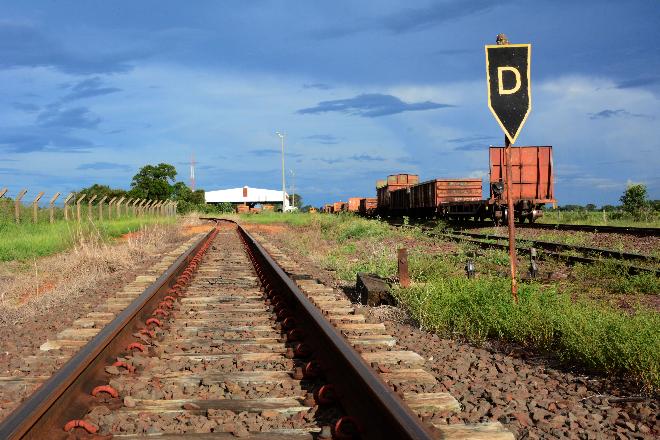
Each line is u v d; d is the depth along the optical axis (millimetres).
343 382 4371
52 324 7512
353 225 26750
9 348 6316
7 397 4562
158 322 7102
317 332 5836
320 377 4992
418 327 7375
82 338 6555
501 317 6742
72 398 4102
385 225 27281
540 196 28938
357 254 17422
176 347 6148
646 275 10086
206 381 4891
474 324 6910
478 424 3709
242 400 4363
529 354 5922
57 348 6102
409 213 45094
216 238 26797
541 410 4176
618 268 11219
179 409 4234
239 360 5645
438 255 13875
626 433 3852
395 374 4848
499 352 6098
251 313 8227
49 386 3848
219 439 3662
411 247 17812
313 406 4266
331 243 22703
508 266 12773
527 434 3750
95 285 11539
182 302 9156
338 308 8070
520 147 28906
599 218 34375
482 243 17766
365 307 8695
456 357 5730
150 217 46750
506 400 4383
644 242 17062
